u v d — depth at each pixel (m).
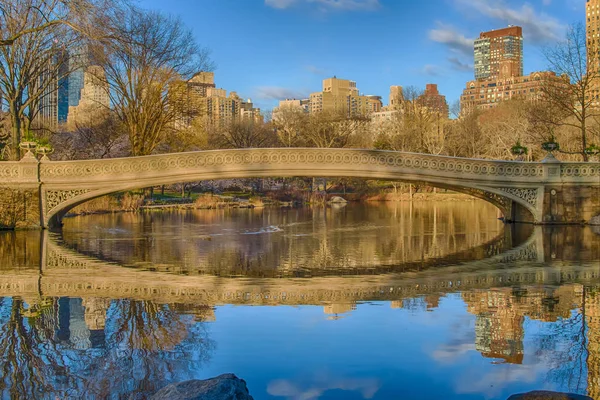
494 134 60.41
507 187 25.52
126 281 11.80
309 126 71.75
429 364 6.50
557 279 11.78
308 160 23.98
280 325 8.13
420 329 7.89
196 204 45.31
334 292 10.56
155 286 11.23
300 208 46.41
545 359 6.64
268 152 23.92
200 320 8.47
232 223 28.83
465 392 5.69
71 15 22.12
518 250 16.92
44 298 10.02
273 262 14.66
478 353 6.87
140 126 38.69
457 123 73.00
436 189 66.44
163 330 7.89
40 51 30.64
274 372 6.27
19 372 6.27
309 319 8.50
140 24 35.47
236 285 11.33
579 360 6.59
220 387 4.92
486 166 25.14
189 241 19.92
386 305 9.41
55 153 44.97
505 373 6.20
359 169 24.17
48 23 22.14
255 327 8.01
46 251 16.95
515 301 9.61
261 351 6.95
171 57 38.72
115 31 23.55
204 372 6.26
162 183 24.00
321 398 5.56
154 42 37.00
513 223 27.89
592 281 11.50
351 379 6.05
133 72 38.28
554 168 25.52
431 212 39.69
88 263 14.42
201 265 14.15
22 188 23.72
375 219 32.12
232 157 23.94
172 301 9.80
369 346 7.14
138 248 17.75
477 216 34.78
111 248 17.72
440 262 14.54
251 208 46.41
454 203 55.41
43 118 59.00
